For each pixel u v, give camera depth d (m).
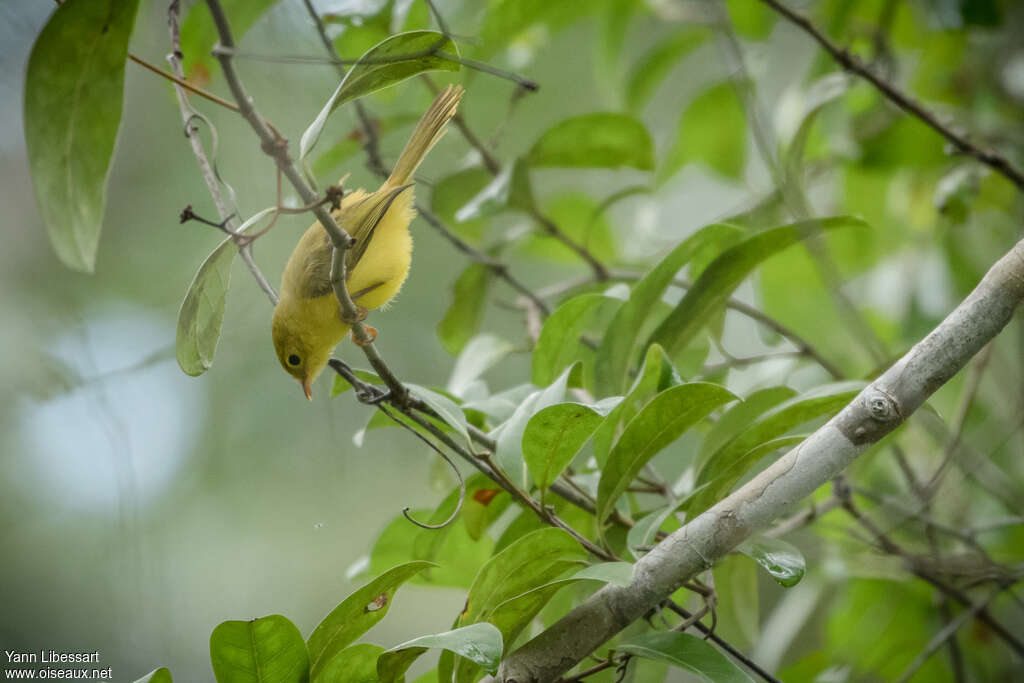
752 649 7.54
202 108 10.34
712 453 6.93
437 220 9.55
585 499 6.27
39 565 11.70
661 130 15.67
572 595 6.59
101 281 12.60
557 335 6.87
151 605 8.61
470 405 6.57
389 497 12.85
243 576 12.09
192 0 8.38
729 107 11.27
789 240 6.59
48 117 4.67
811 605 9.73
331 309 8.41
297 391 12.45
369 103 11.23
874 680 9.52
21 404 10.41
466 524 6.78
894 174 11.41
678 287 9.26
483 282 9.34
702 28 11.28
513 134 14.30
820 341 10.69
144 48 10.67
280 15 8.72
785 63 13.15
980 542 9.58
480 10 10.72
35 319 10.84
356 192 8.79
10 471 11.59
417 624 12.82
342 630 5.26
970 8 10.21
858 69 8.42
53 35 4.52
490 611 5.30
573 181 14.52
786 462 4.92
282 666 4.96
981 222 10.81
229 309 12.15
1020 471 9.77
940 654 9.48
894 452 8.64
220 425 12.34
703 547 4.91
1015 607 9.87
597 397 6.81
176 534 11.73
